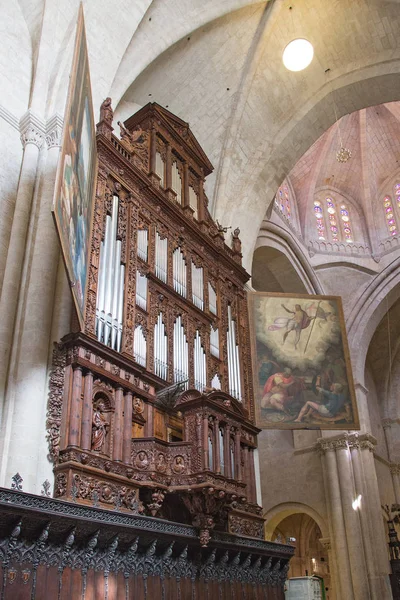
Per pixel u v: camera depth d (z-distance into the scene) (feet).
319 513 82.48
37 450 31.17
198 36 56.29
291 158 69.00
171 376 41.50
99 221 38.86
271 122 66.13
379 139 100.01
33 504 26.89
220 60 59.67
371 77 65.72
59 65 42.42
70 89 28.94
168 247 46.62
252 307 56.24
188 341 44.98
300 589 53.21
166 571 35.19
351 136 98.68
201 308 48.32
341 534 77.87
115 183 42.27
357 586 74.13
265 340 54.80
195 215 53.83
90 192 36.63
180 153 53.78
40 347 33.42
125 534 31.78
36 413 31.86
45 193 37.78
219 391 39.14
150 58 51.83
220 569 40.09
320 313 57.41
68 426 31.78
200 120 62.03
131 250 41.24
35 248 36.06
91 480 31.50
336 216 101.86
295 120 66.49
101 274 37.73
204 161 57.00
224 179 62.75
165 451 36.45
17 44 42.55
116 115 53.47
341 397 53.67
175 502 38.86
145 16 50.96
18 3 44.14
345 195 103.81
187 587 36.47
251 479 47.57
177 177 52.80
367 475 82.99
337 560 76.79
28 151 39.06
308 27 62.49
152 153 49.16
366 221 101.04
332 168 101.45
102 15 46.91
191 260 49.44
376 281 96.37
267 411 51.52
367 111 96.32
